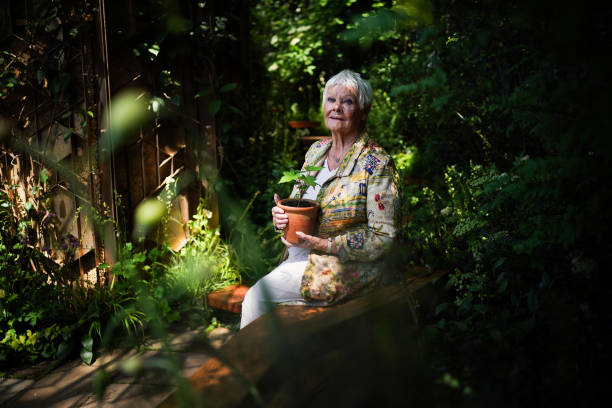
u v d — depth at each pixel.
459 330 1.93
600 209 1.58
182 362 2.62
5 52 3.12
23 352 2.78
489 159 3.05
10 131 3.27
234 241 3.91
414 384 1.18
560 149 1.58
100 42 3.05
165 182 3.51
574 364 1.43
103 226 3.21
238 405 1.41
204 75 3.63
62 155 3.22
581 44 1.34
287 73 6.46
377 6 5.86
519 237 2.24
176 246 3.64
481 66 2.77
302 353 1.66
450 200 3.08
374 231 2.19
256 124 4.57
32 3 3.03
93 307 2.96
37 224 3.30
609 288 1.70
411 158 4.47
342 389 1.26
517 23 1.57
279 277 2.37
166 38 3.44
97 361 2.72
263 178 4.33
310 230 2.22
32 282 3.08
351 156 2.31
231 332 2.99
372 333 1.39
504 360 1.54
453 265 2.56
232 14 4.08
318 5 6.53
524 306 2.10
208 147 3.69
